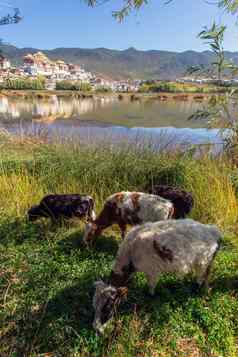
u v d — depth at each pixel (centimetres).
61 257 395
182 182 567
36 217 478
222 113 538
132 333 280
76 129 1686
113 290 281
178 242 296
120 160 618
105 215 421
